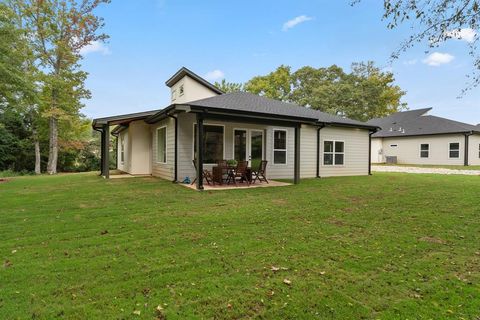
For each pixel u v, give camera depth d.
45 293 2.33
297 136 9.73
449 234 3.96
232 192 7.72
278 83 33.31
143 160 13.16
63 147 18.70
